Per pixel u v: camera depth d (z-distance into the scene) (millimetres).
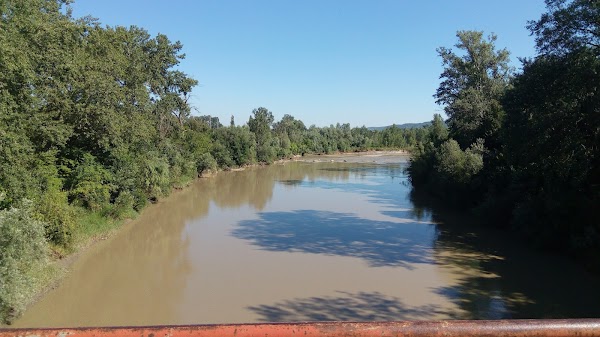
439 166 31516
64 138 17000
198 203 31109
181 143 43625
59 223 15609
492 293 13055
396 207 29500
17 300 10070
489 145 30391
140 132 23312
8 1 13578
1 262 9875
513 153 19656
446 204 30562
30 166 15711
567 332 1379
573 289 13320
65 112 17688
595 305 12055
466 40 37625
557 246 17484
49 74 16656
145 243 19188
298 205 30438
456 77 40812
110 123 19109
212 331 1348
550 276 14594
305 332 1361
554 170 18062
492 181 25188
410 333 1370
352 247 18625
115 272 15086
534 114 17656
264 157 69812
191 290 13391
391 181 46844
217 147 58188
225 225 23391
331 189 39750
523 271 15156
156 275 14797
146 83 31844
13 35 13633
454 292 13148
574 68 15891
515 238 20172
